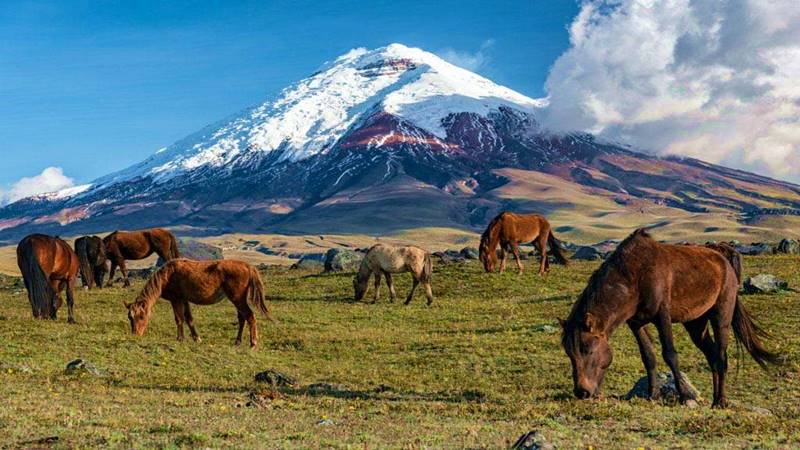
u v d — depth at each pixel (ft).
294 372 72.59
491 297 125.39
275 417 46.47
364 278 123.34
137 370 67.26
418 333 96.22
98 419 43.01
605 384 64.64
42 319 89.40
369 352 84.07
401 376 70.69
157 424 42.32
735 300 52.49
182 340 82.64
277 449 36.47
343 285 139.54
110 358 70.90
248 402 51.52
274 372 65.05
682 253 49.98
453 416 48.11
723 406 51.34
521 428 42.24
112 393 54.44
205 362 73.56
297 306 119.14
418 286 135.44
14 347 72.13
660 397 51.83
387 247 121.19
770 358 53.57
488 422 45.44
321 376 70.64
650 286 48.34
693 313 50.26
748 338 53.52
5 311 104.37
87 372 62.59
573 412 47.44
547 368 72.08
